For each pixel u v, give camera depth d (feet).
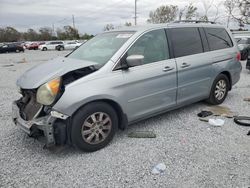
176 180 9.68
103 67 11.98
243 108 17.93
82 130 11.37
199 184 9.40
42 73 11.91
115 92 12.00
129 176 10.00
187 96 15.75
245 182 9.43
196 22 17.30
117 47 13.01
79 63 12.29
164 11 128.67
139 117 13.44
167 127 14.64
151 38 13.94
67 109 10.77
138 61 12.12
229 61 18.35
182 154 11.53
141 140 13.03
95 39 15.58
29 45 151.02
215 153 11.56
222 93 18.58
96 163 10.96
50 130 10.77
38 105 11.30
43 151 12.03
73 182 9.70
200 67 16.08
